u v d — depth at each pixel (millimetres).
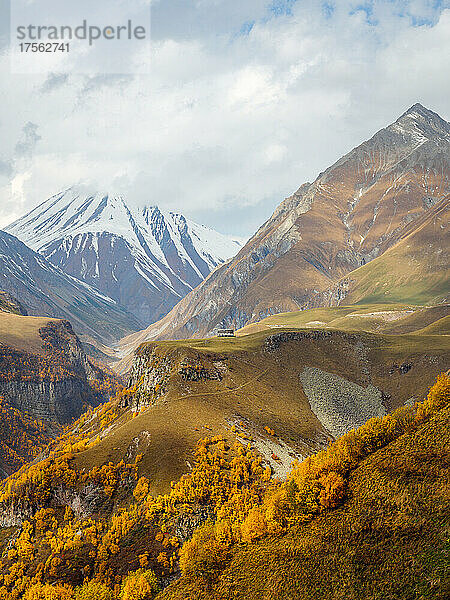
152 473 152750
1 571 140000
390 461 84688
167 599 82500
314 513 83312
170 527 129875
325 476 86250
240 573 79000
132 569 121438
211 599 76562
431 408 95750
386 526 72062
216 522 116688
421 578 61469
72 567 132625
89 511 152875
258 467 155000
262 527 87188
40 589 120000
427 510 71000
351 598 63906
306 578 70688
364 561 68438
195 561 86000
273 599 70188
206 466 149125
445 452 80250
